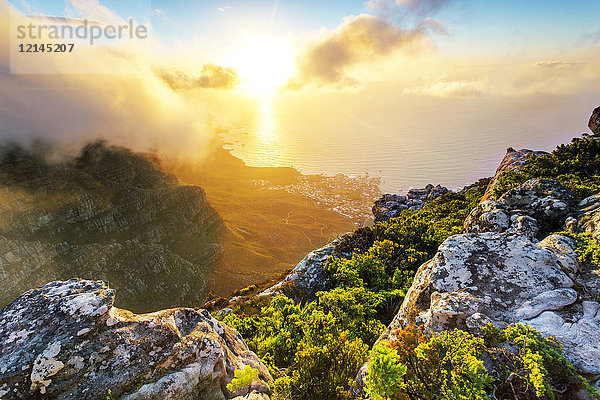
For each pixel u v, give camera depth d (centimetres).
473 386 503
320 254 2620
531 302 670
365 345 1021
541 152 3509
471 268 807
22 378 455
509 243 853
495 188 2380
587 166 2242
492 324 611
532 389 516
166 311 638
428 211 3884
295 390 852
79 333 507
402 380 544
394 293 1708
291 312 1569
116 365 502
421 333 677
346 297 1612
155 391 498
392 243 2223
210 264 13588
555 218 1290
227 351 673
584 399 495
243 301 2480
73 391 468
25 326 510
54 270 9062
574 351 542
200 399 552
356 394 716
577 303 649
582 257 787
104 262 10025
